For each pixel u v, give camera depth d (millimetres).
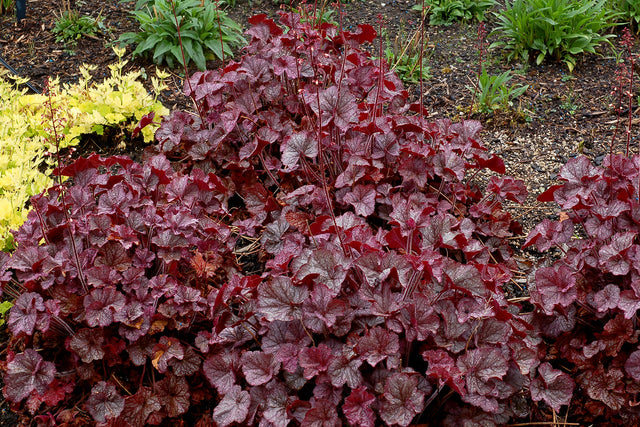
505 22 5473
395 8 6109
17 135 4078
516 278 3385
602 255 2709
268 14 5961
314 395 2439
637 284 2541
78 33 5582
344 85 3670
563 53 5305
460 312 2533
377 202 3504
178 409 2629
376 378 2498
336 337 2629
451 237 2764
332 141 3500
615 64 5199
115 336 2826
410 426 2521
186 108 4754
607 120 4566
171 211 3090
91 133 4457
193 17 5219
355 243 2605
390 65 5094
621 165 3020
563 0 5094
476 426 2424
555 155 4281
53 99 4352
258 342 2785
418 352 2723
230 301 3062
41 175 3730
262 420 2449
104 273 2732
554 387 2562
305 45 3711
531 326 2777
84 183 3162
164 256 2865
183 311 2779
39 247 2789
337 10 5957
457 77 5137
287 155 3227
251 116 3678
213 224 3207
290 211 3305
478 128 3658
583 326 2918
